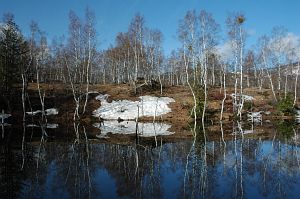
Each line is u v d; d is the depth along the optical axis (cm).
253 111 6525
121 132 4459
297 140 3684
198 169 2417
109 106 6444
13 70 5831
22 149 3183
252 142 3566
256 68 9894
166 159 2745
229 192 1897
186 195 1850
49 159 2747
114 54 8756
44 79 9262
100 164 2570
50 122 5572
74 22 6094
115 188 1977
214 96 7119
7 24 5903
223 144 3447
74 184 2061
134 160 2719
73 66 7544
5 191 1920
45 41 5894
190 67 7662
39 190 1933
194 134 4231
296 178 2170
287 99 6494
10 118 5681
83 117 5972
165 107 6350
